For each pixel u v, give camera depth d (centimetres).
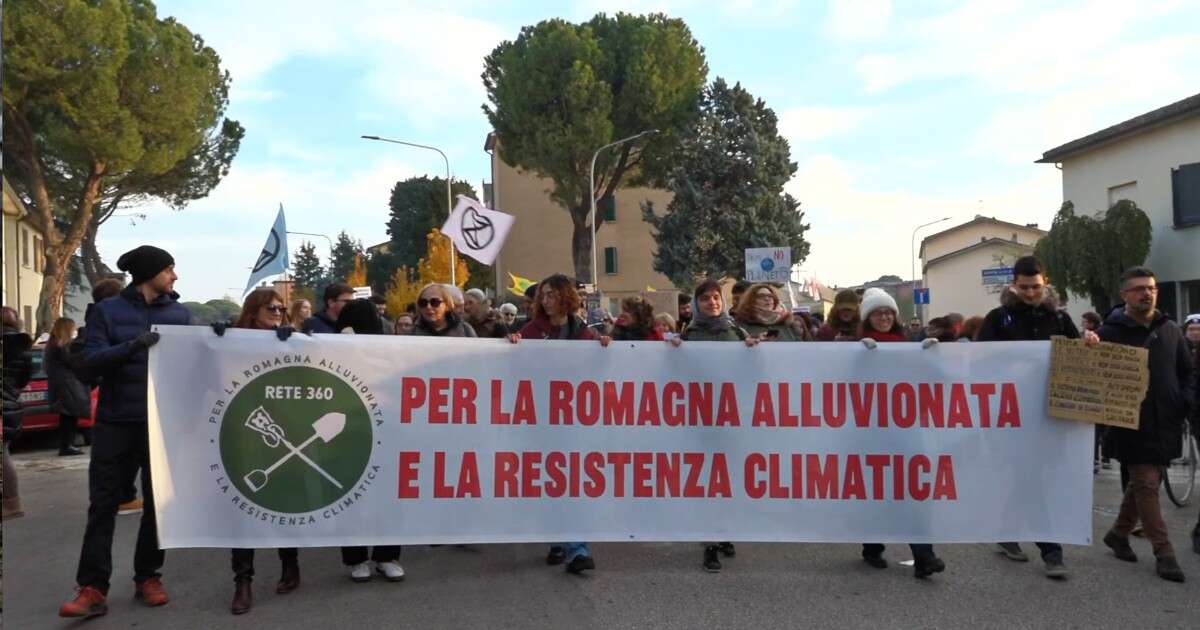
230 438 561
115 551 712
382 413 586
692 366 611
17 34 2681
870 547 634
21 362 873
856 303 691
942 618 520
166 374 552
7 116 2894
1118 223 2320
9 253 3198
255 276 1011
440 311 661
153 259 558
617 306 5316
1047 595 562
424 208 7269
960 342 611
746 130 3994
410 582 601
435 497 591
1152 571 612
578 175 4234
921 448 610
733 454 612
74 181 3206
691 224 3962
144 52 2936
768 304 729
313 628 514
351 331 638
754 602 550
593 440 607
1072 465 603
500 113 4369
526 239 5428
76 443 1459
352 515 579
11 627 529
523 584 592
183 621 531
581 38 4166
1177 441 606
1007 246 4709
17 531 798
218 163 3522
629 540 603
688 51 4256
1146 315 616
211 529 555
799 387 613
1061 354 600
